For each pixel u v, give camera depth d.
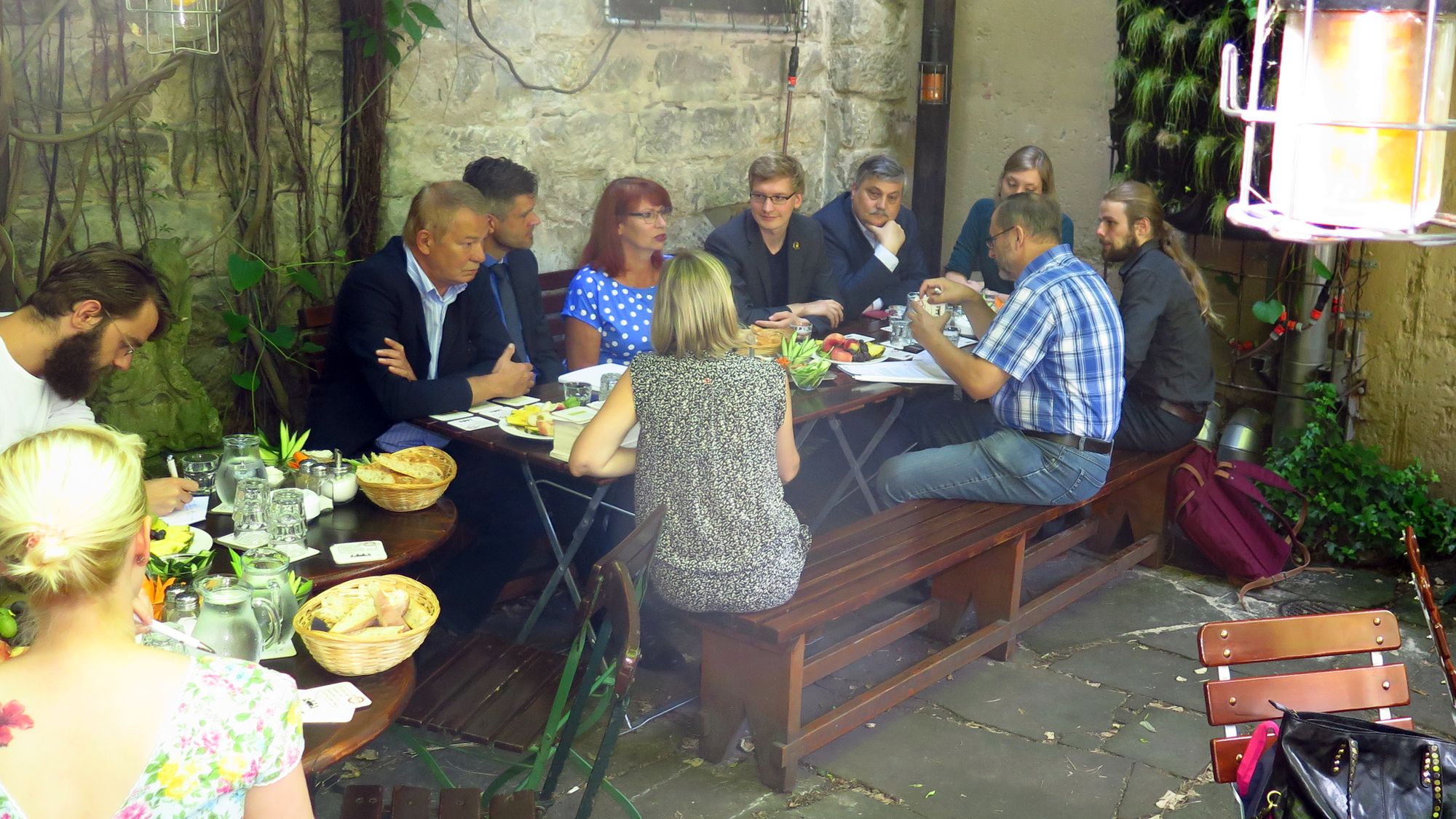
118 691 1.40
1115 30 5.81
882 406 4.89
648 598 3.78
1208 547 4.47
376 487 2.93
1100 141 5.97
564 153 5.17
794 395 3.93
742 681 3.17
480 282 4.08
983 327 4.38
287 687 1.50
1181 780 3.26
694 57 5.61
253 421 4.45
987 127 6.30
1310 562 4.73
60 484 1.37
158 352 3.94
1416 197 0.84
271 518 2.66
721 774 3.24
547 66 5.02
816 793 3.17
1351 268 5.04
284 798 1.50
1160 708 3.63
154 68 3.99
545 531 3.79
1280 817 1.87
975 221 5.55
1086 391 3.79
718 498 3.02
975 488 3.91
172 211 4.15
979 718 3.55
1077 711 3.60
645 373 3.07
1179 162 5.09
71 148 3.91
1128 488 4.60
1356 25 0.84
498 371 3.80
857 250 5.41
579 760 2.72
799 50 6.08
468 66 4.74
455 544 3.81
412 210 3.79
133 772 1.39
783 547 3.08
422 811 2.27
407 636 2.18
